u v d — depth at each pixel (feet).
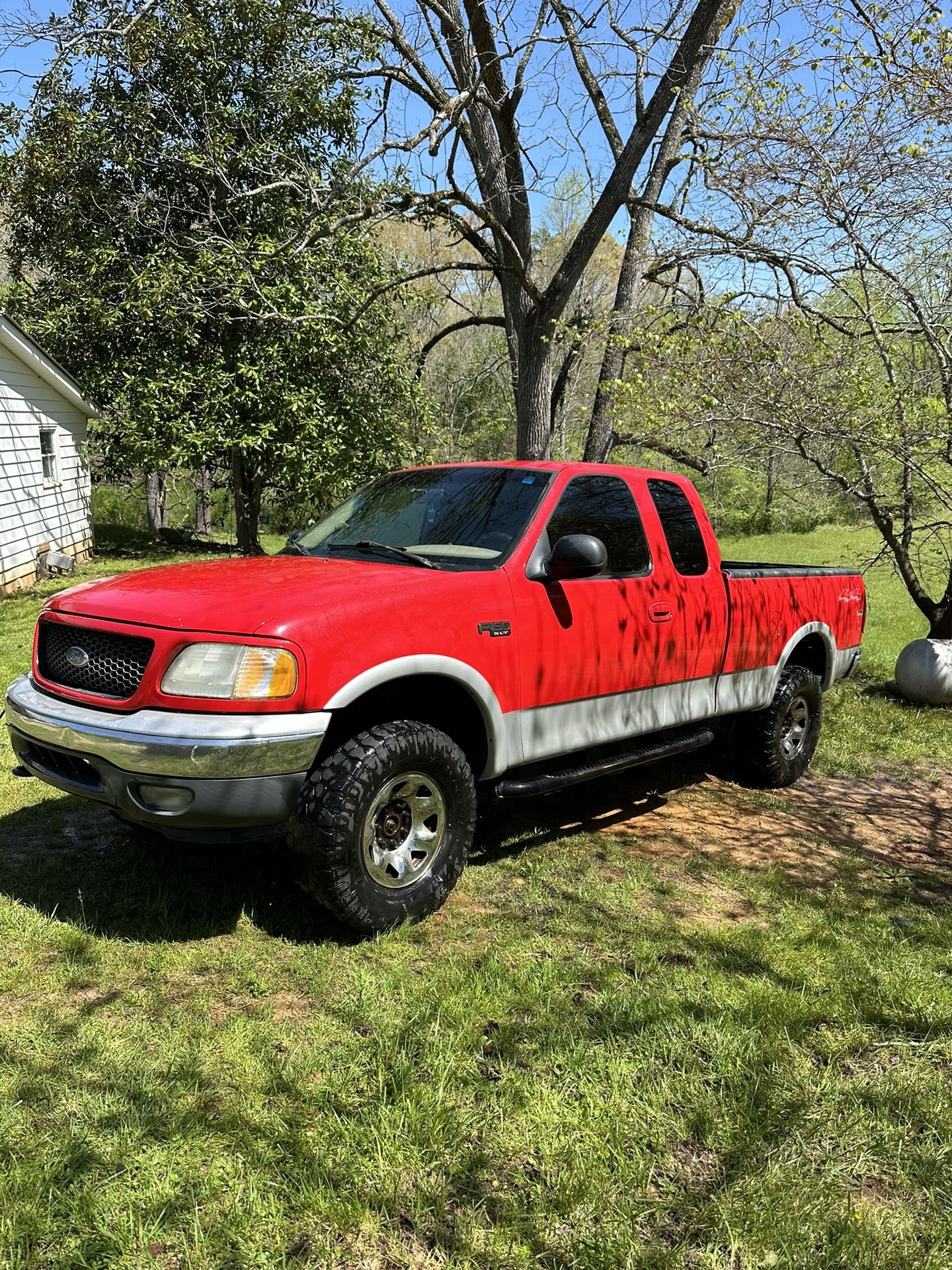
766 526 78.59
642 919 12.47
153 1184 7.16
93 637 11.09
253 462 55.36
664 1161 7.78
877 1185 7.68
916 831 17.22
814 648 20.66
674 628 15.46
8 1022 9.36
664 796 18.47
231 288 36.11
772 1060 9.25
